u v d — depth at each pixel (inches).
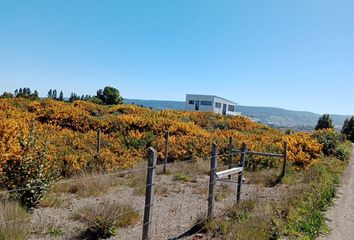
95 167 481.7
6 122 334.3
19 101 1064.8
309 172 556.7
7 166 282.5
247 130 1221.1
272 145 733.9
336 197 420.5
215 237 242.4
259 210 299.4
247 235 234.2
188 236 243.9
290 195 366.6
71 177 418.6
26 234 220.2
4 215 229.3
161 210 313.6
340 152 911.7
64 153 485.4
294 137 874.1
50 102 1034.7
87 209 271.0
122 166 514.6
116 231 244.8
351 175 624.1
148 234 211.6
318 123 2119.8
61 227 245.1
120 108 1232.2
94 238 231.1
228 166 528.7
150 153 207.9
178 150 651.5
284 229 265.9
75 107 1059.9
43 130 671.8
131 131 783.1
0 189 278.4
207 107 2908.5
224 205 335.6
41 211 281.4
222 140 746.8
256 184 483.2
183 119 1214.9
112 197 346.9
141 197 355.3
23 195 282.2
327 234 281.1
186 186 431.8
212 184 274.5
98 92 2010.3
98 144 550.3
